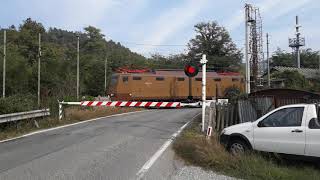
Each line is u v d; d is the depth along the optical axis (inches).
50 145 519.5
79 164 394.0
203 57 643.5
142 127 749.3
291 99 687.7
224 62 3361.2
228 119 669.9
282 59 3639.3
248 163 372.8
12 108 723.4
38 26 2851.9
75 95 1401.3
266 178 339.0
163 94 1704.0
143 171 366.6
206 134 577.9
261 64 1557.6
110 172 360.2
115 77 1670.8
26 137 603.5
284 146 390.6
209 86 1772.9
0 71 1428.4
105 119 941.2
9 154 454.9
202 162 403.9
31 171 362.0
